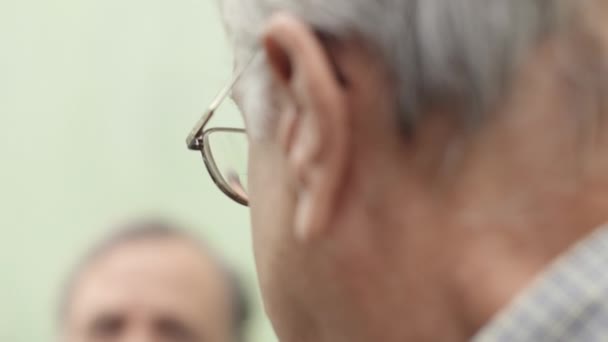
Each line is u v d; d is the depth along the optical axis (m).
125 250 2.96
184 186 4.30
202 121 1.24
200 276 2.93
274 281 1.05
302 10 0.93
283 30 0.92
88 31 4.41
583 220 0.89
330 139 0.92
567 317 0.83
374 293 0.96
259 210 1.05
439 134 0.91
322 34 0.93
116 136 4.36
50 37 4.45
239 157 1.26
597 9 0.90
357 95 0.93
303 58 0.91
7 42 4.45
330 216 0.95
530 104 0.89
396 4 0.91
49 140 4.41
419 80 0.90
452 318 0.93
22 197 4.39
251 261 4.26
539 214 0.90
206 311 2.91
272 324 1.08
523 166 0.90
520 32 0.88
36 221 4.37
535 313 0.84
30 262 4.34
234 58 1.06
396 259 0.94
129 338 2.86
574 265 0.86
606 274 0.85
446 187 0.92
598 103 0.89
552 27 0.89
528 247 0.90
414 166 0.92
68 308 2.94
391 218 0.94
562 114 0.89
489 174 0.90
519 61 0.88
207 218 4.28
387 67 0.91
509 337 0.84
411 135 0.92
